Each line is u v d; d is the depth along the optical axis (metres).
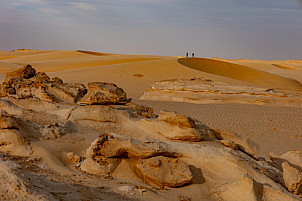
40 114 10.05
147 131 9.75
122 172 7.82
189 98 26.62
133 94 34.78
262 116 21.34
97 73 45.50
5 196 4.86
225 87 27.42
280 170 9.67
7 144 8.19
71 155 8.36
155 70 46.34
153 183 7.55
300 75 69.50
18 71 15.77
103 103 10.83
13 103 10.97
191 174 7.66
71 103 12.33
